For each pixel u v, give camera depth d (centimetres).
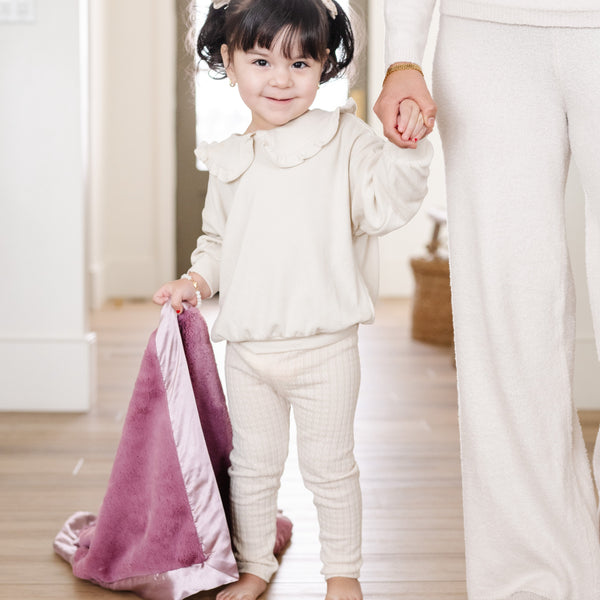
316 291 171
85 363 336
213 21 179
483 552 161
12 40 325
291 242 171
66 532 216
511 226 151
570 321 156
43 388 337
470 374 158
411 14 155
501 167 150
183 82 638
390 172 157
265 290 172
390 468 273
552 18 143
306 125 173
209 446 191
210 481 184
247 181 174
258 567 189
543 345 154
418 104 145
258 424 181
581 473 160
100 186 616
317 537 219
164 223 646
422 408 346
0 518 231
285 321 171
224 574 184
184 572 185
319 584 194
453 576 198
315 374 174
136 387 188
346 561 182
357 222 175
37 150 328
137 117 639
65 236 332
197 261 188
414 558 207
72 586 194
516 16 145
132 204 645
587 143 146
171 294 184
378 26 634
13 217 332
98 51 596
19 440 300
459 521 230
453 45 152
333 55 180
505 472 157
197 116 643
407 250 662
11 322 336
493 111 149
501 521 158
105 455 284
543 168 150
